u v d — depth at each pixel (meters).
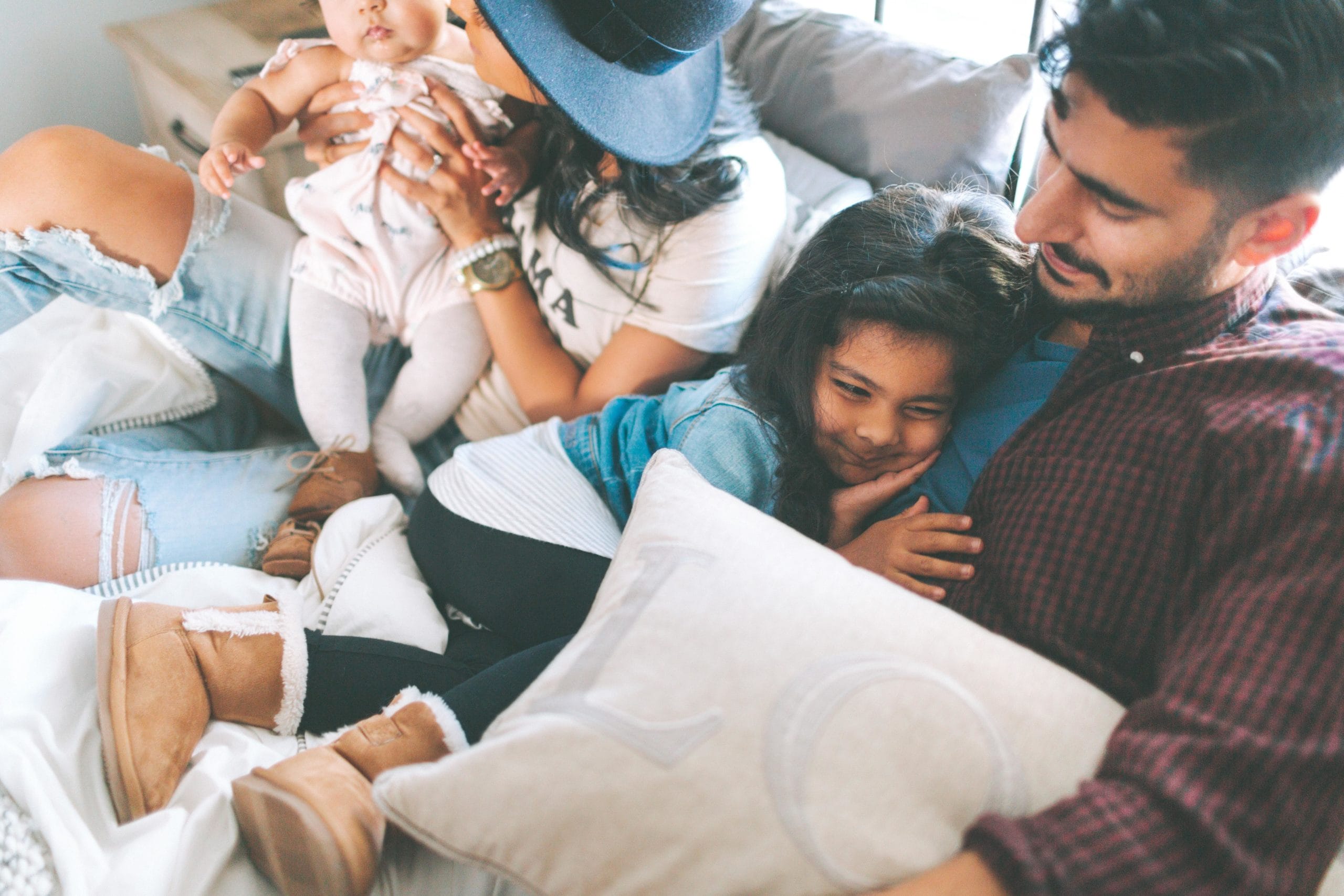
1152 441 0.65
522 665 0.79
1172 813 0.47
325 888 0.65
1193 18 0.53
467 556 0.93
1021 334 0.84
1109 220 0.62
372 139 1.14
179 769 0.75
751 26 1.44
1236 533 0.57
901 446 0.86
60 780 0.70
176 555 1.03
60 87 1.81
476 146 1.12
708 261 1.06
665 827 0.50
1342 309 0.78
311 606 0.96
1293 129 0.55
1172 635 0.61
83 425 1.08
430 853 0.70
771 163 1.15
